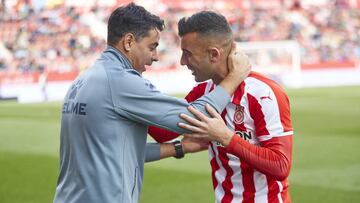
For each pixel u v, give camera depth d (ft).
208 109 36.60
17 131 164.45
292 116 189.47
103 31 345.31
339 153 122.83
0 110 221.46
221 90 37.17
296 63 328.49
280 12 399.44
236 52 38.27
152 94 36.32
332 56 371.56
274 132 37.45
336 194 87.61
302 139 142.72
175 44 345.31
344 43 382.22
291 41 349.41
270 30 383.65
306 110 205.77
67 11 351.05
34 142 145.38
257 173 39.04
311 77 331.16
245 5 396.57
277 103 37.73
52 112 212.23
